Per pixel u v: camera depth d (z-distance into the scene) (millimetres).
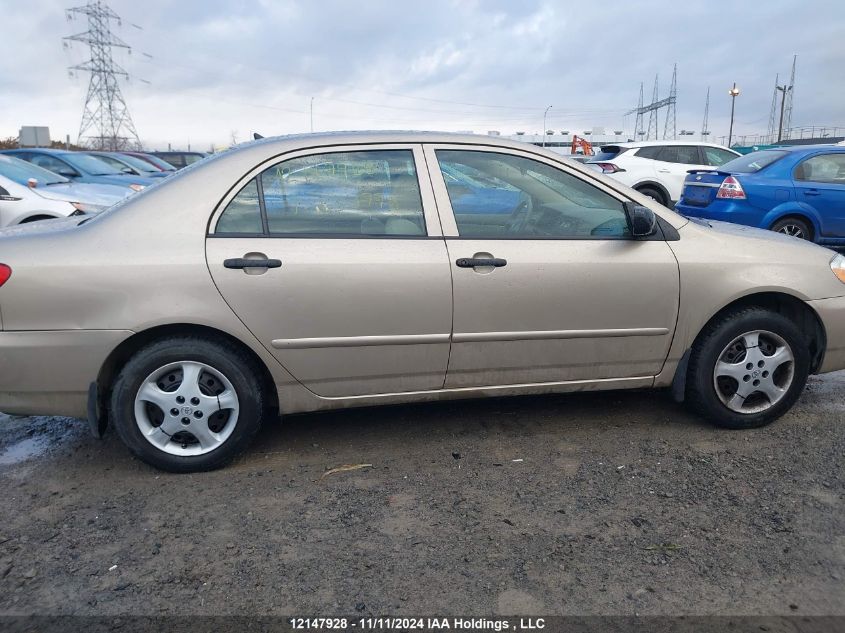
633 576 2572
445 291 3447
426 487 3279
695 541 2789
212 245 3307
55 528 2941
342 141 3527
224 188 3377
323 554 2734
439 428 3967
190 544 2814
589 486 3262
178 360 3320
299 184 3445
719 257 3748
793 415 4113
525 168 3676
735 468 3416
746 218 8672
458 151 3631
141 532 2904
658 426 3961
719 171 9188
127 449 3744
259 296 3297
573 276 3566
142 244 3279
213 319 3270
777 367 3852
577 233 3668
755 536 2818
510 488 3256
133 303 3227
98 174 13164
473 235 3543
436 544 2795
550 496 3172
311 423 4059
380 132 3625
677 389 3820
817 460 3488
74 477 3424
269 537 2859
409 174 3551
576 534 2854
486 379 3646
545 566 2641
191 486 3312
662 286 3670
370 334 3428
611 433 3871
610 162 13320
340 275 3352
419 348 3500
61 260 3215
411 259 3420
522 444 3746
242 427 3422
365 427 3994
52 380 3258
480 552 2736
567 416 4121
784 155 8898
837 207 8719
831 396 4438
